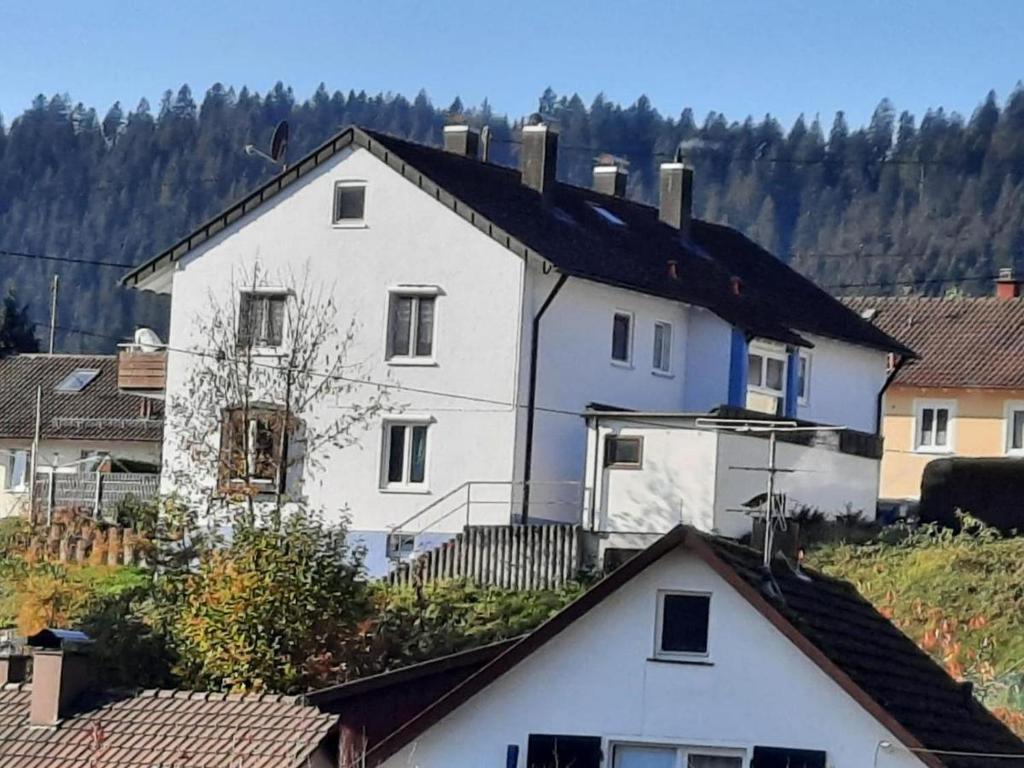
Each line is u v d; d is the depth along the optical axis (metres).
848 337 71.00
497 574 55.06
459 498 60.06
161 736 37.00
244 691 44.31
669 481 57.03
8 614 54.50
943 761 34.00
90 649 42.53
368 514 60.81
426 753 35.06
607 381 62.62
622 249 65.62
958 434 83.44
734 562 35.50
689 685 34.81
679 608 35.06
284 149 66.31
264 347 62.53
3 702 39.09
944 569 53.56
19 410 87.69
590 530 55.53
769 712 34.59
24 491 77.56
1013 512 59.53
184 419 61.47
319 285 62.25
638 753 34.88
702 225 74.00
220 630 46.25
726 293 67.62
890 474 84.00
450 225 60.91
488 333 60.28
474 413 60.22
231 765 35.41
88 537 61.03
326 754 36.06
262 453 60.22
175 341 63.75
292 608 46.50
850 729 34.31
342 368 61.66
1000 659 49.66
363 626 47.31
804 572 38.81
